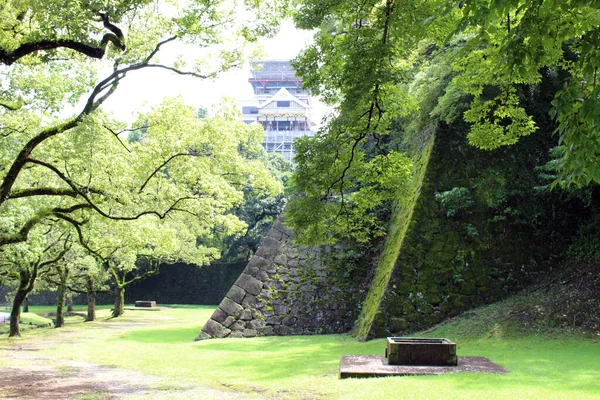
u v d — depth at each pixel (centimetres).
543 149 1509
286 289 1566
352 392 677
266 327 1515
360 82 730
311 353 1133
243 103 8606
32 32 843
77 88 1334
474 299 1341
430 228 1409
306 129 7600
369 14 793
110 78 1073
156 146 1191
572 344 1008
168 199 1259
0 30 838
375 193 1008
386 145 1841
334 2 783
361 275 1588
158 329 2075
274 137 7412
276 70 8750
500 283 1357
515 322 1166
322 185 905
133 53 1093
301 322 1520
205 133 1230
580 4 360
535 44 403
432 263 1373
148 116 1194
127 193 1180
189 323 2367
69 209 1162
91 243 1591
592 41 360
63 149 1100
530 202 1444
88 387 838
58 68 1296
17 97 1241
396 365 855
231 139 1266
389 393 632
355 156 937
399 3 702
